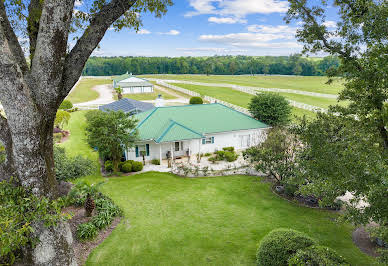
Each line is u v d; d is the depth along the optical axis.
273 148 20.72
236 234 13.28
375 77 8.77
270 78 130.00
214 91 78.31
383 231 7.25
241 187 20.08
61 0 6.24
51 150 7.63
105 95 75.88
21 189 7.11
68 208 15.17
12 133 6.66
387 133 9.77
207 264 10.89
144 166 25.55
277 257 9.44
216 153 28.03
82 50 7.18
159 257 11.33
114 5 7.14
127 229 13.72
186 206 16.72
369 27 8.84
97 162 26.55
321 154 8.10
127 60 168.38
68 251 8.03
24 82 6.38
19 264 8.21
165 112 30.44
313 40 10.45
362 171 7.05
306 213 15.70
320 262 8.29
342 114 11.17
